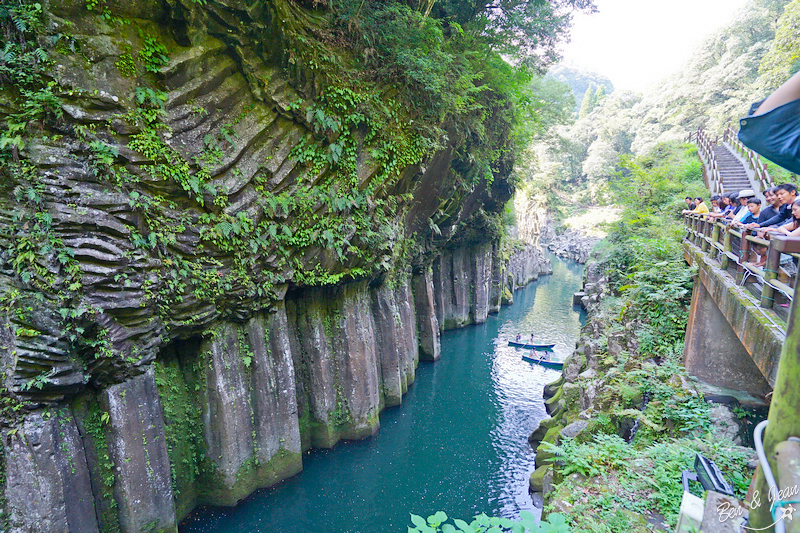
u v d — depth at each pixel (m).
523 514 3.97
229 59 14.05
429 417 23.03
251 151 14.92
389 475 18.14
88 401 11.89
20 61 10.23
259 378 15.89
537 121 35.12
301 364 18.69
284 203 15.41
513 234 58.06
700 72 55.75
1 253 10.30
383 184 19.36
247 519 15.12
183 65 12.90
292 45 14.92
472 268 39.53
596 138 86.88
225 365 14.91
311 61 15.52
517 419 22.98
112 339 11.69
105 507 12.04
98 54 11.32
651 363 12.86
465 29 23.58
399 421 22.44
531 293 54.41
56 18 10.59
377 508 16.23
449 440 20.88
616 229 27.59
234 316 15.13
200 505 15.23
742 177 24.11
